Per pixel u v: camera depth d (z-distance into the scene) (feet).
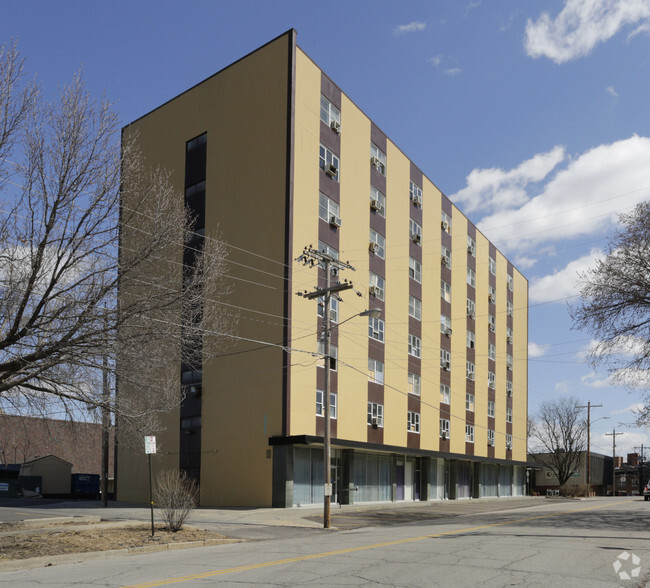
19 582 36.35
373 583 33.81
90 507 108.37
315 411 112.27
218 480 112.78
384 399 133.69
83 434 63.72
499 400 196.95
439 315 161.58
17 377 55.62
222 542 59.88
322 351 115.34
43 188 52.65
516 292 220.02
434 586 33.01
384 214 140.26
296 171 114.11
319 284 116.57
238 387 112.68
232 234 118.52
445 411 160.45
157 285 56.95
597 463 303.48
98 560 47.70
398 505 124.06
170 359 62.03
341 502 118.32
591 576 36.11
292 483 105.50
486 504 140.56
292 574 36.83
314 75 121.90
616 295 89.04
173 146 132.98
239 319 114.21
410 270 149.18
